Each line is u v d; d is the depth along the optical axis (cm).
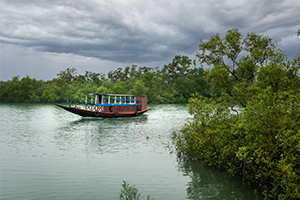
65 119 3688
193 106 1426
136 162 1370
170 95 10725
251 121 965
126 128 2745
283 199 770
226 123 1275
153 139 2056
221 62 1900
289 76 1380
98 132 2452
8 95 10331
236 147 1080
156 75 13925
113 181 1075
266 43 1730
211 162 1254
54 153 1573
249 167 1010
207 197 910
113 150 1659
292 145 805
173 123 3231
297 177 750
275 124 883
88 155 1522
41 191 959
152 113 4997
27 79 10644
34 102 10306
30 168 1252
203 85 10800
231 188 996
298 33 1378
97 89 10719
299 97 938
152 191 964
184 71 13075
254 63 1700
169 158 1456
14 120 3481
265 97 962
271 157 877
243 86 1555
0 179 1091
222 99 1588
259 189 984
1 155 1516
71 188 991
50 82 12562
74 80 13825
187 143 1527
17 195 920
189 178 1115
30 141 1970
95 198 896
